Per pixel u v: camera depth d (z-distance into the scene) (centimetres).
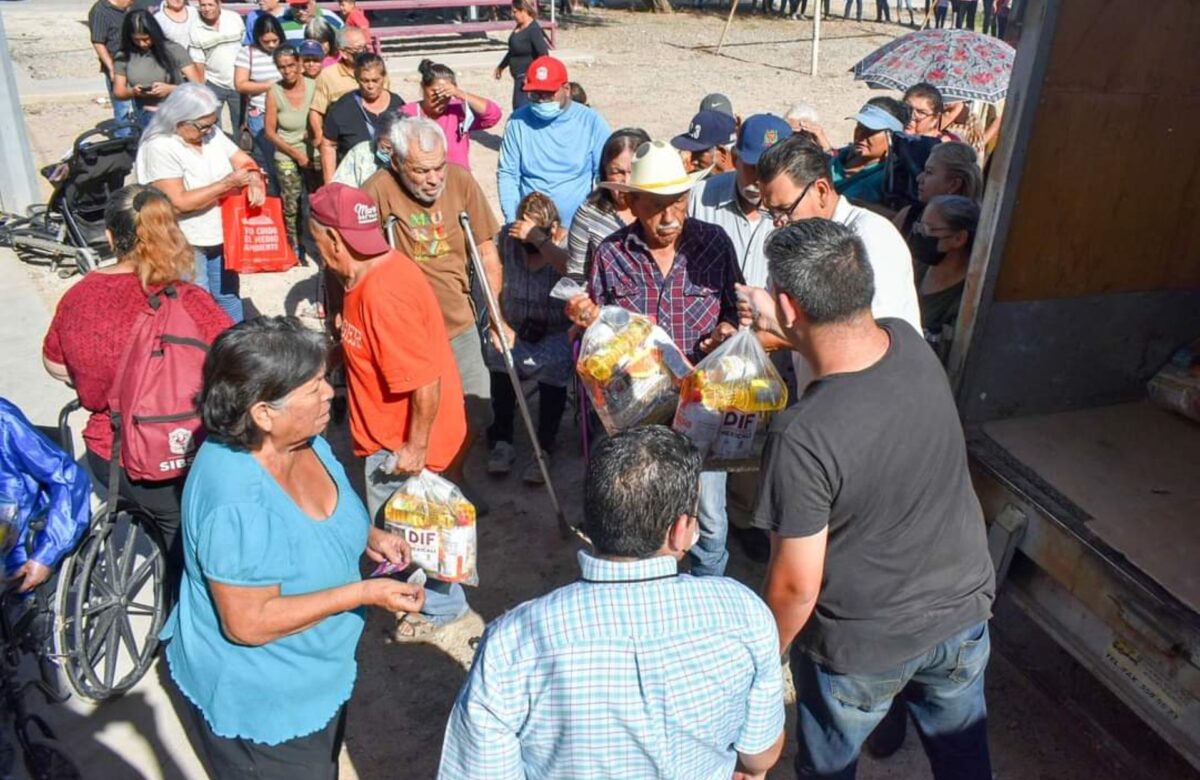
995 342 358
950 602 253
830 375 239
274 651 250
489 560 468
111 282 348
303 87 781
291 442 243
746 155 397
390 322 347
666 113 1417
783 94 1580
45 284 773
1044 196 338
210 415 233
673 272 369
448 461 406
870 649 252
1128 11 320
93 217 783
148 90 894
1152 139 344
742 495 448
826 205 337
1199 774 338
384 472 383
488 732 185
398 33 1791
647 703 181
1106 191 347
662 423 347
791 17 2475
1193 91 342
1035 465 342
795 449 231
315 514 257
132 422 345
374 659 405
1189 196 361
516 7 1113
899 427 234
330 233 344
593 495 184
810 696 270
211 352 234
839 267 232
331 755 276
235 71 905
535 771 191
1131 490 330
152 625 385
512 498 519
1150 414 383
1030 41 314
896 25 2383
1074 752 355
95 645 368
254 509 234
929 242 403
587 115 621
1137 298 373
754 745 200
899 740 352
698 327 372
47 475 340
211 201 569
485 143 1244
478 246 482
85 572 353
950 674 266
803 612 243
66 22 2019
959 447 249
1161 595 282
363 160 549
